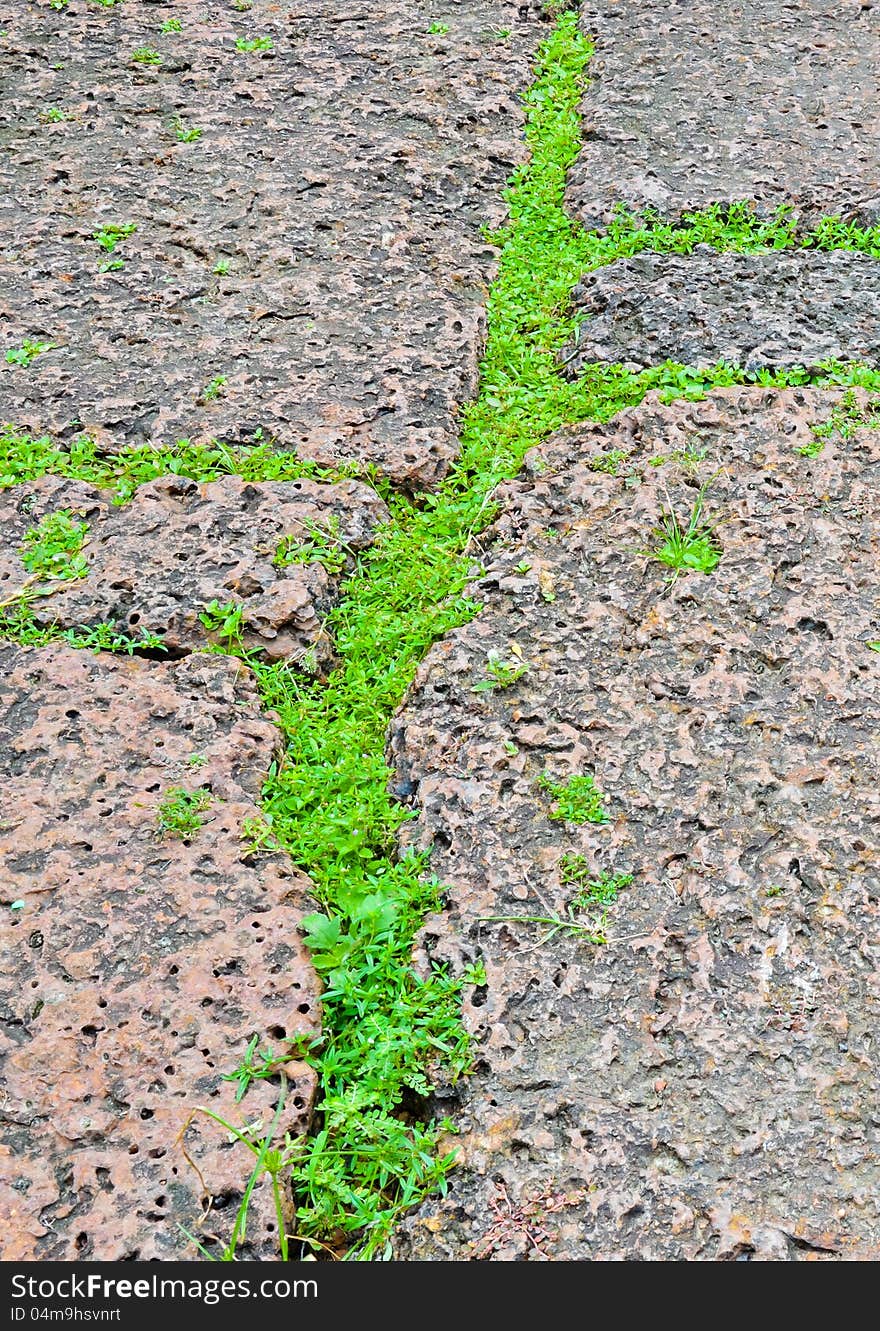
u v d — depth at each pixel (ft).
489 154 9.15
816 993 6.37
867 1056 6.28
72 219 8.64
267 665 7.13
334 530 7.41
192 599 7.19
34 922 6.46
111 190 8.78
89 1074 6.24
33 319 8.17
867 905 6.50
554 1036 6.33
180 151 9.02
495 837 6.64
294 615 7.16
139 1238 6.05
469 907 6.52
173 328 8.15
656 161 9.00
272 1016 6.34
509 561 7.29
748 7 10.16
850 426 7.68
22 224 8.60
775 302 8.26
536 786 6.74
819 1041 6.30
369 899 6.53
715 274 8.38
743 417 7.71
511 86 9.61
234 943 6.45
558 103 9.57
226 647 7.13
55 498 7.50
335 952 6.46
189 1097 6.22
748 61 9.70
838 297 8.26
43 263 8.41
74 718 6.88
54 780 6.73
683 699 6.91
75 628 7.14
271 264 8.44
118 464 7.64
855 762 6.77
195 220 8.64
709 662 6.99
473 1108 6.25
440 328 8.18
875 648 7.00
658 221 8.68
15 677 6.98
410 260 8.50
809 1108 6.22
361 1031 6.39
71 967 6.39
